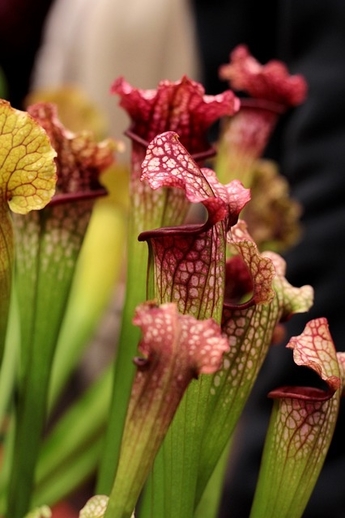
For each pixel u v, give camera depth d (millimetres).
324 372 519
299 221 1080
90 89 1465
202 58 1257
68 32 1539
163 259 507
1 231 527
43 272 606
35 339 611
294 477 539
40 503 761
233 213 511
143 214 590
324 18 1072
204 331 476
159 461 528
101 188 604
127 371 596
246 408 1139
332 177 1060
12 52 1583
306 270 1062
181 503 526
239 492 1051
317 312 1044
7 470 687
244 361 540
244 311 535
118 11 1436
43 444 776
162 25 1429
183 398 516
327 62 1070
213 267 504
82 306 836
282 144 1265
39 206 510
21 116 501
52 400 790
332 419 538
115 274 884
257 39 1256
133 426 485
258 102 735
